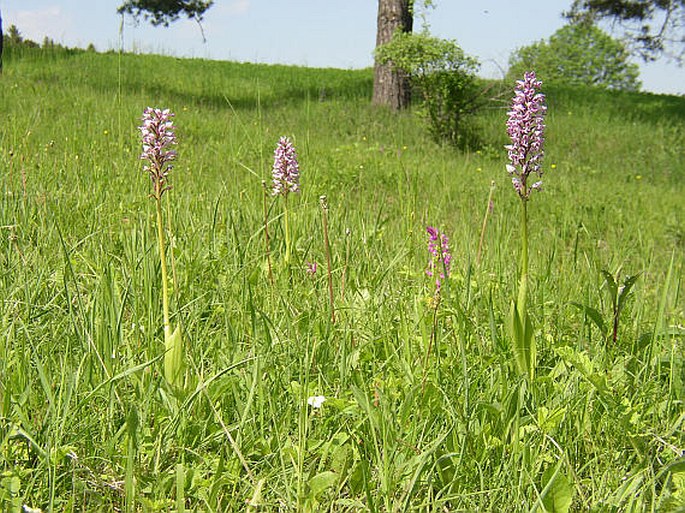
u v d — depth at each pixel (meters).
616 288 3.44
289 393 2.78
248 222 5.24
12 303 3.19
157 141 2.82
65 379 2.60
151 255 3.63
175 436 2.47
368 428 2.59
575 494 2.38
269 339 2.98
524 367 2.92
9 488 2.08
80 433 2.39
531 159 3.08
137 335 2.96
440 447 2.49
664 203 11.71
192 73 23.16
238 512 2.23
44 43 25.94
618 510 2.25
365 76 28.39
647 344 3.31
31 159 6.83
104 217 5.04
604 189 11.98
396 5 17.55
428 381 2.83
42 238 4.34
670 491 2.30
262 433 2.49
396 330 3.53
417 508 2.23
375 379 2.85
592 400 2.89
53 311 3.25
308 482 2.16
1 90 13.28
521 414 2.76
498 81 17.05
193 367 2.79
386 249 5.17
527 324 2.90
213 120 13.23
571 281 4.64
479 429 2.55
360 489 2.34
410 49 14.83
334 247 4.96
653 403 2.99
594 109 21.06
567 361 2.86
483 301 3.86
